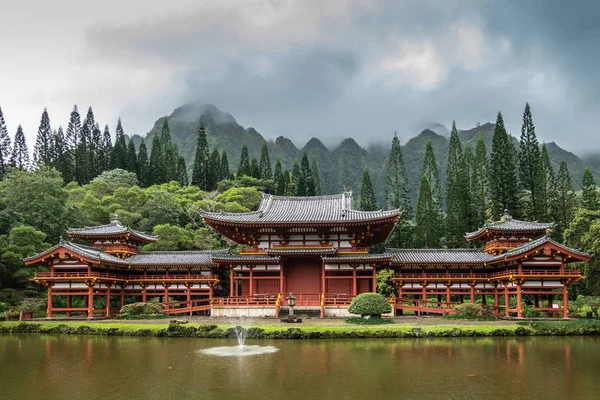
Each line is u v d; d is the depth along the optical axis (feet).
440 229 309.22
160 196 306.14
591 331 128.98
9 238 200.44
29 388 73.46
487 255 186.50
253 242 192.34
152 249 253.65
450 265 184.44
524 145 286.05
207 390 71.72
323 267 180.55
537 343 115.44
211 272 192.85
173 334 129.08
